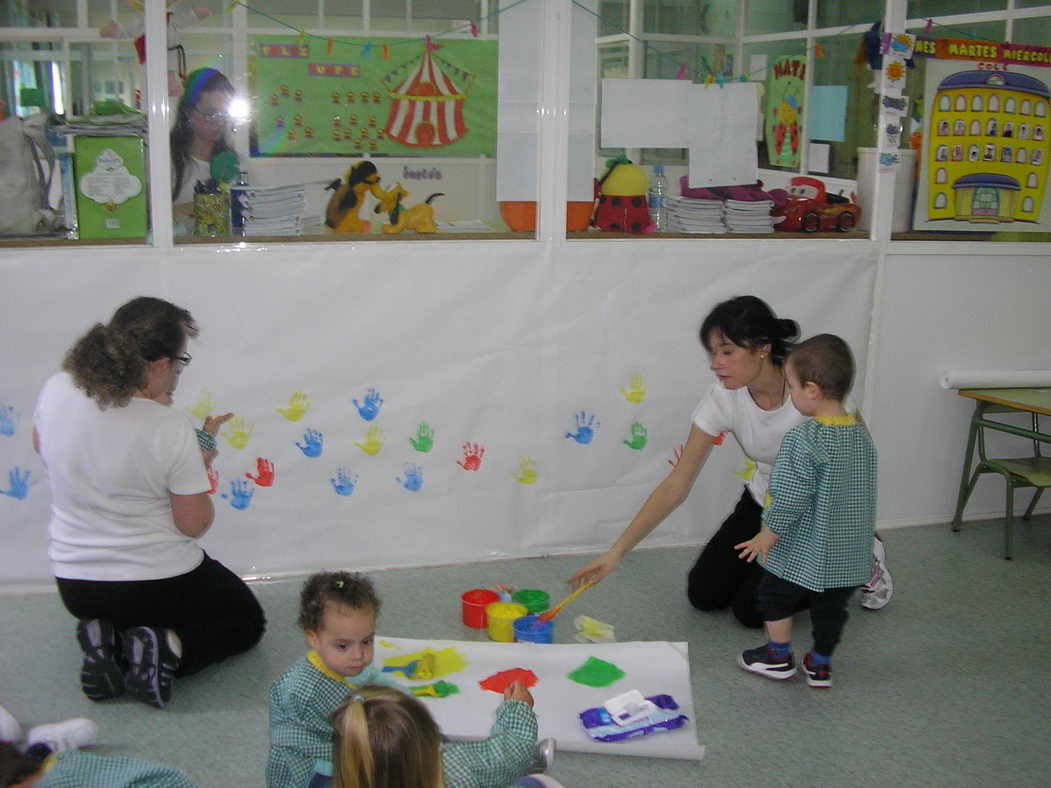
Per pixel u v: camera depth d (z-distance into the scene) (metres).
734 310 2.63
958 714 2.53
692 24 4.24
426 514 3.32
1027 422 3.94
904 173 3.61
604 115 3.29
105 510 2.40
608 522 3.48
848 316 3.60
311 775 1.91
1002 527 3.88
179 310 2.46
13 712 2.44
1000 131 3.67
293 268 3.06
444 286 3.17
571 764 2.29
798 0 3.97
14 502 3.04
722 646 2.86
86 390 2.29
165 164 2.94
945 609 3.13
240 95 3.23
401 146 3.33
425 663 2.59
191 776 2.20
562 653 2.70
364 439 3.21
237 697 2.53
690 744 2.31
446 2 4.16
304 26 4.04
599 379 3.37
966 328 3.78
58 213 3.08
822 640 2.60
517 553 3.43
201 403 3.07
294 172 3.32
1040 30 3.85
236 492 3.16
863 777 2.26
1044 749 2.39
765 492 2.93
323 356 3.13
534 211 3.29
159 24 2.89
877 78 3.54
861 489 2.50
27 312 2.92
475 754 1.75
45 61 3.73
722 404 2.84
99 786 1.63
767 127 4.13
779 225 3.61
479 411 3.29
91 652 2.44
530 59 3.19
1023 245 3.76
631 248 3.31
